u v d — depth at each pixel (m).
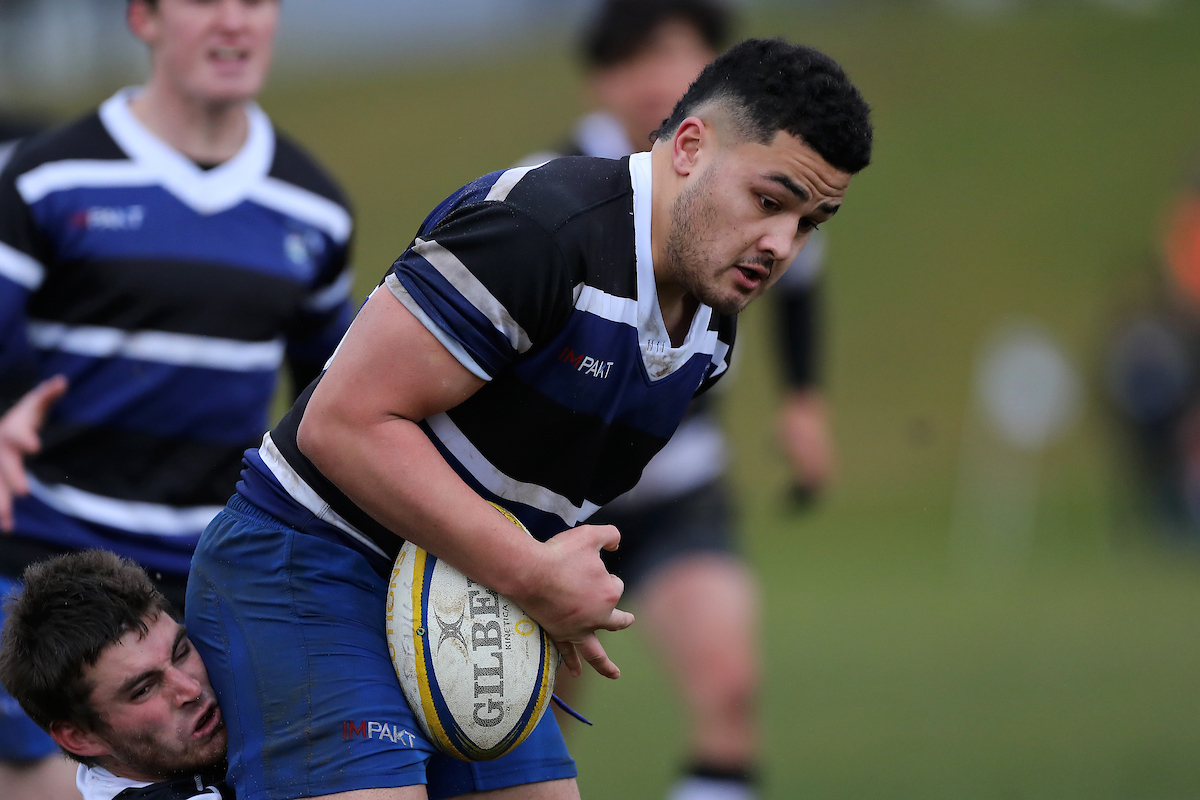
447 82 147.88
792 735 25.31
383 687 11.46
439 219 11.48
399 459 10.59
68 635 11.62
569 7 177.38
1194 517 53.94
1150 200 106.31
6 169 16.34
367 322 10.64
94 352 16.41
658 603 20.30
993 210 107.81
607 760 24.39
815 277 23.02
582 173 11.03
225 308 16.64
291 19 187.75
